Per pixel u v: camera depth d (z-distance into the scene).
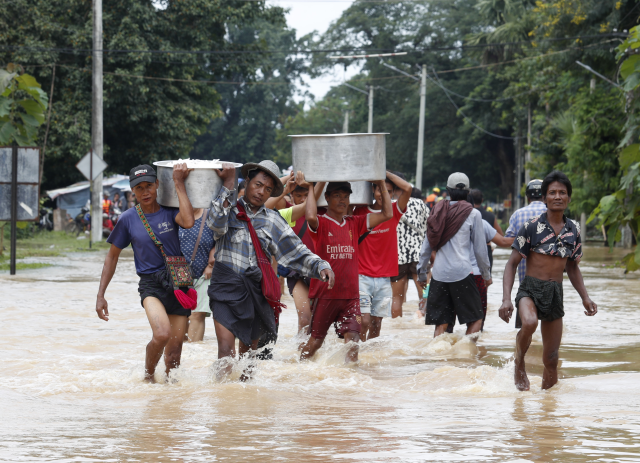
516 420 7.16
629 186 22.52
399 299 16.89
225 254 9.65
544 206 13.55
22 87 29.41
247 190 9.80
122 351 12.01
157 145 59.78
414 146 94.81
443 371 9.98
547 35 47.12
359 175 9.93
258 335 9.91
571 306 18.80
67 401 8.23
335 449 5.99
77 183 60.94
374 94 100.88
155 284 9.48
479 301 13.03
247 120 127.31
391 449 5.98
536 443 6.17
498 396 8.70
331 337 13.01
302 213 11.76
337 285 11.27
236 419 7.27
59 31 54.81
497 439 6.32
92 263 31.39
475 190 16.83
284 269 12.50
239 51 59.34
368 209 12.16
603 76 44.94
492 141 92.00
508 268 9.48
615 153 42.84
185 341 13.24
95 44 44.97
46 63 53.94
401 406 8.02
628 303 19.34
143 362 10.90
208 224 9.39
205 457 5.75
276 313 10.02
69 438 6.42
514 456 5.74
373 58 98.75
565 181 9.23
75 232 56.59
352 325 11.30
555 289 9.17
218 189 9.32
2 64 54.22
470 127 87.81
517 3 74.94
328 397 8.57
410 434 6.54
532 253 9.32
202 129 63.44
